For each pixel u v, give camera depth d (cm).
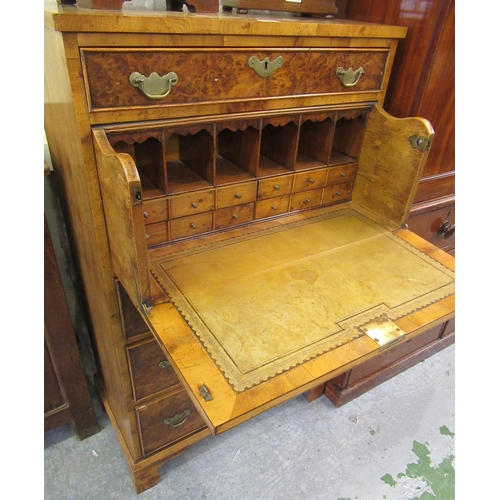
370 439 142
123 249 71
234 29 74
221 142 107
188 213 90
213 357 64
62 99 72
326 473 131
